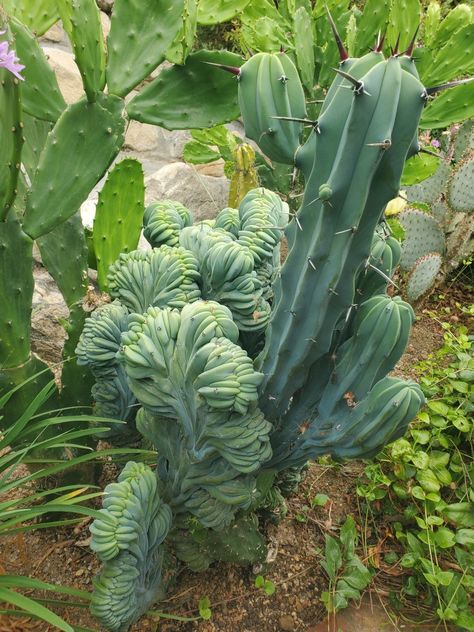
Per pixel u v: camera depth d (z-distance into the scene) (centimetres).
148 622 121
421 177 232
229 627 124
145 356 94
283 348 93
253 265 112
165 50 124
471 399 185
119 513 93
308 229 82
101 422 131
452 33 247
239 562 125
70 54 398
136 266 112
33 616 104
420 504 157
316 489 164
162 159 395
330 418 101
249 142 421
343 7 250
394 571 144
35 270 230
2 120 94
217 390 86
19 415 126
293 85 86
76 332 136
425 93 68
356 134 69
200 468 103
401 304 90
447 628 132
